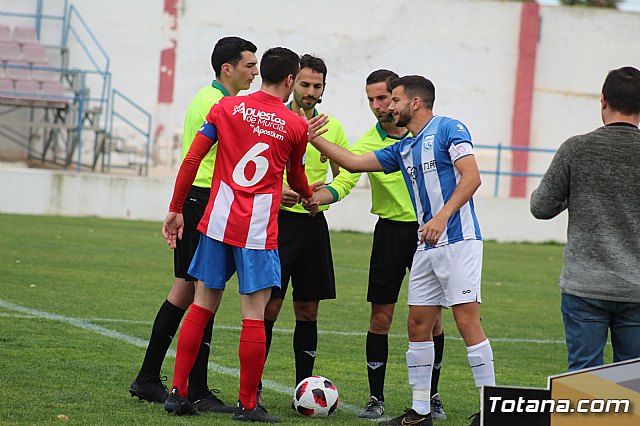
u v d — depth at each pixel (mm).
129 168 70875
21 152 70500
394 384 19094
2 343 19984
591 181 13188
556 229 66875
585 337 13242
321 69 17281
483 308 31828
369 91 17656
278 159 14805
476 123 78000
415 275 15242
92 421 13969
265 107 14773
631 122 13258
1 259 35375
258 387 16328
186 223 15781
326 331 25047
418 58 77000
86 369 17938
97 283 31125
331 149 16016
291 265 17078
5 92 65938
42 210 59938
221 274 14805
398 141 16797
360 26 76125
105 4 72625
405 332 26109
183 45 73688
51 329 22156
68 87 71500
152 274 34656
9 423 13531
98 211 60969
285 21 75125
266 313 17266
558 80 78625
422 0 76750
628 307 13102
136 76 73250
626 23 78750
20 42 69188
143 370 15758
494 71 77812
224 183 14750
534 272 45312
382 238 17312
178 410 14805
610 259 13062
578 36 78500
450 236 14695
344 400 17297
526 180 78250
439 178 14820
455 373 20531
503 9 77500
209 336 16031
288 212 17125
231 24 74375
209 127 14797
